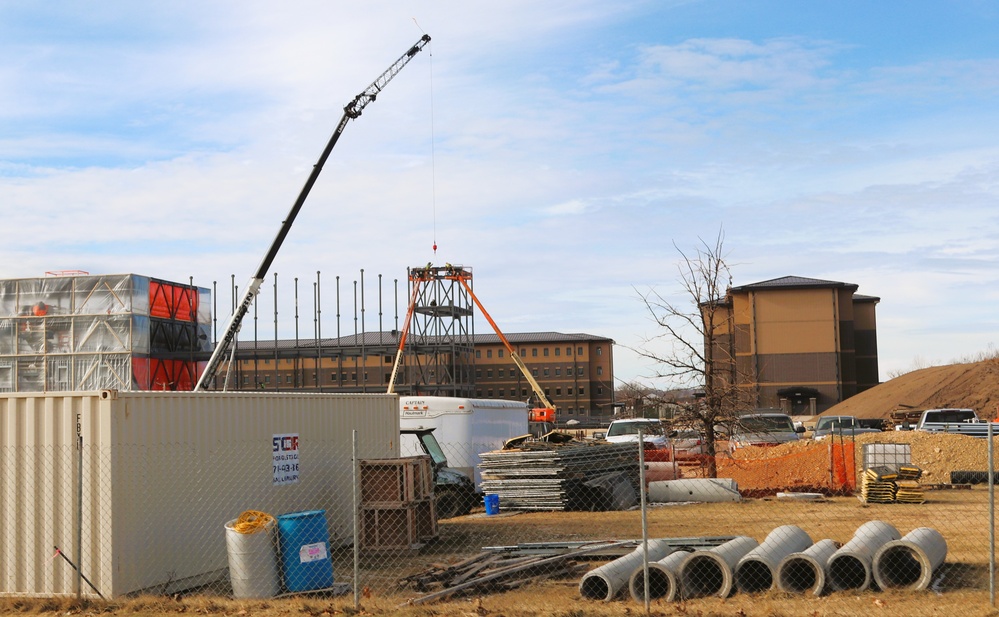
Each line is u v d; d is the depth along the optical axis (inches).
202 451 553.3
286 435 630.5
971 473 1067.9
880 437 1211.2
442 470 919.7
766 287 3796.8
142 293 1797.5
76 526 489.4
